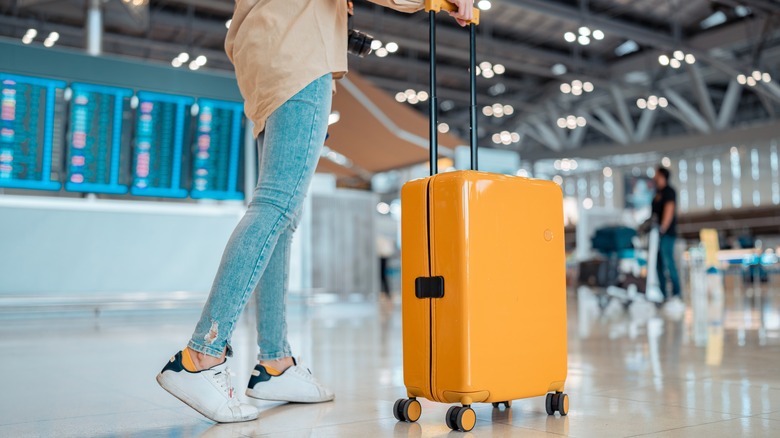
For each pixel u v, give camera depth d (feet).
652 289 20.85
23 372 7.27
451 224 4.34
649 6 42.01
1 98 16.01
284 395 5.17
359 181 74.13
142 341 11.18
